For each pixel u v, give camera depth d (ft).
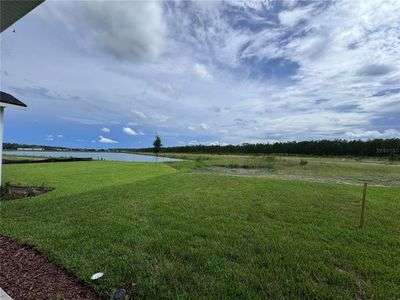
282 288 7.91
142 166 64.90
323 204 20.80
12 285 7.82
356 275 8.95
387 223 15.62
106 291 7.52
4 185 23.65
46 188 26.27
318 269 9.16
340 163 99.19
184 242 11.63
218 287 7.83
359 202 22.13
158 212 17.16
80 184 30.22
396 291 7.88
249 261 9.83
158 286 7.80
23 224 13.85
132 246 11.09
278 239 12.37
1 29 16.84
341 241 12.32
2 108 22.89
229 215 16.84
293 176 52.49
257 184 33.01
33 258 9.84
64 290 7.64
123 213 16.67
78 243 11.21
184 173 49.08
